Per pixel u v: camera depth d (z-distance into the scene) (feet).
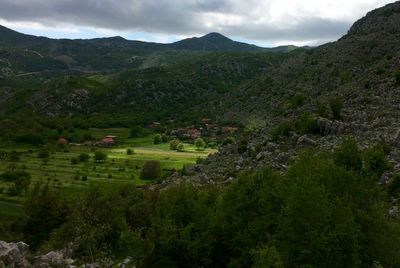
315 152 202.49
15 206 377.71
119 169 540.93
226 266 124.77
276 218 108.06
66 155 645.51
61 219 253.65
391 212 120.06
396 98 280.31
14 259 126.93
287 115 373.61
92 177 496.23
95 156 602.44
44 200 257.75
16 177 479.41
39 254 162.50
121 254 148.77
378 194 108.27
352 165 136.67
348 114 270.05
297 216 92.63
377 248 95.35
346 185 106.83
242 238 116.16
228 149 317.63
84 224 161.38
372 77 403.13
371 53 645.51
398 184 141.18
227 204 128.06
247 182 128.06
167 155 617.21
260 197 121.70
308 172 108.06
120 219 169.68
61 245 173.58
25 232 254.27
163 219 130.72
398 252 93.81
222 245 126.21
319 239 89.56
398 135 193.57
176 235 126.00
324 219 92.17
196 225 133.59
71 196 389.19
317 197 92.94
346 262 90.58
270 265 86.53
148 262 124.47
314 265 89.45
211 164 297.33
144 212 197.47
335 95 384.27
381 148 167.12
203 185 207.41
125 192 227.61
